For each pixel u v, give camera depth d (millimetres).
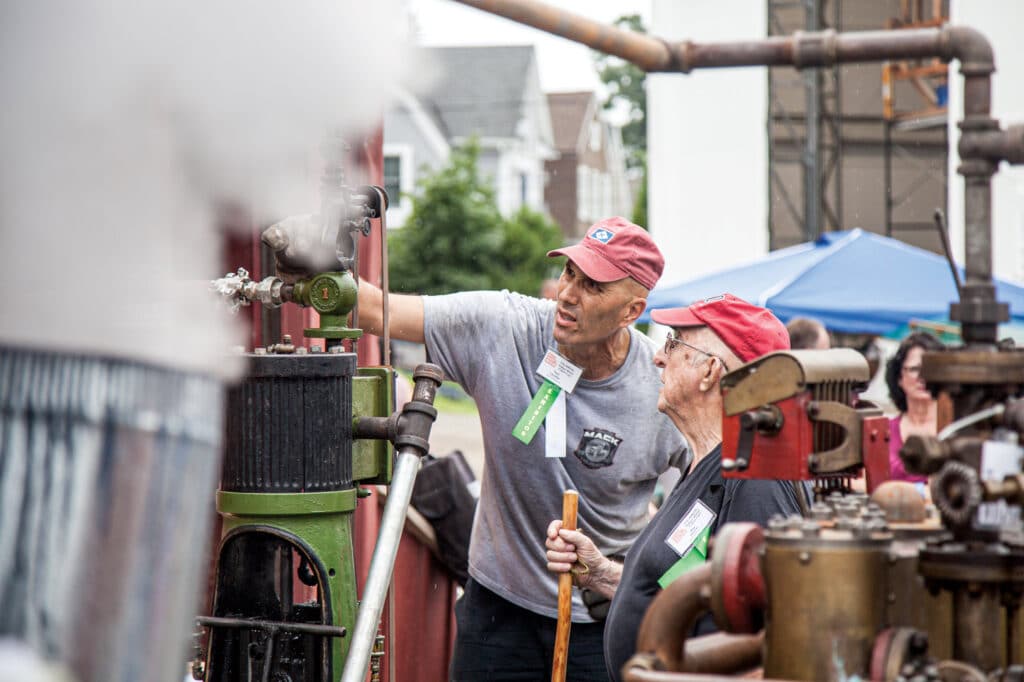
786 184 19594
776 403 2291
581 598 4188
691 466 3178
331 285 2688
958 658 1909
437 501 4500
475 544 4320
